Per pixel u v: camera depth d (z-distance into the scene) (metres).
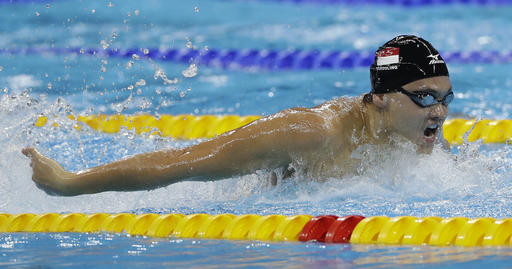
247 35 26.17
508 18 28.09
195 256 6.29
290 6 32.59
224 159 7.91
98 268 5.88
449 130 14.12
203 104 16.91
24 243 7.12
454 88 18.05
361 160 8.57
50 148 11.96
